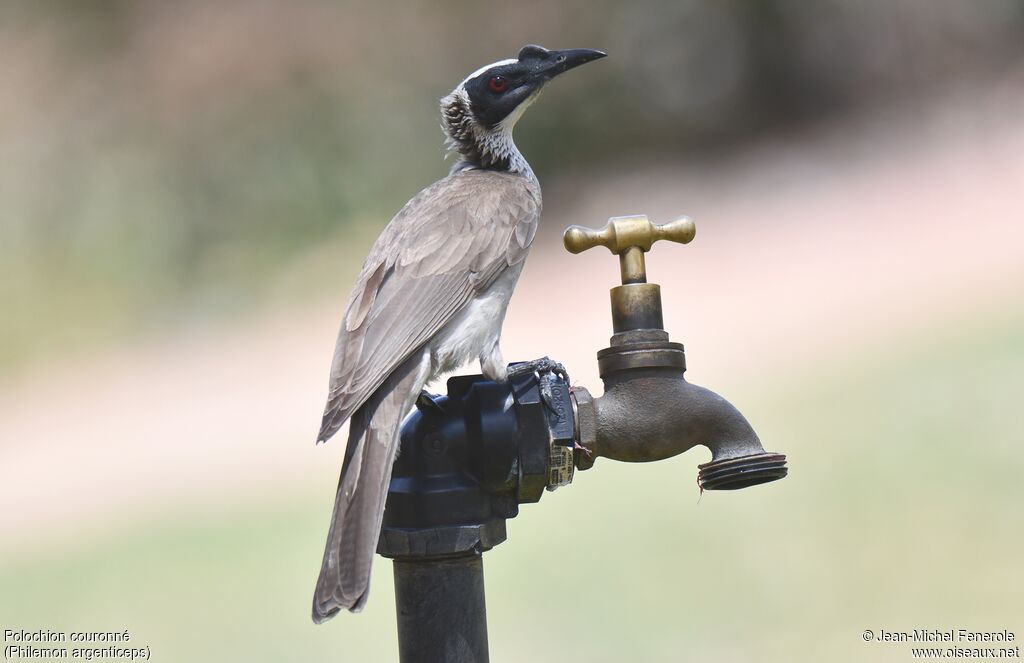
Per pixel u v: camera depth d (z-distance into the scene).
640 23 26.75
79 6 28.72
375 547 3.65
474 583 3.88
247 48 27.67
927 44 25.47
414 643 3.86
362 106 26.77
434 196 5.18
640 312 4.06
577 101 26.61
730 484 4.08
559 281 19.36
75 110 27.72
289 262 24.95
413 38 27.72
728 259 18.72
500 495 3.96
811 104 25.91
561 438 3.92
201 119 27.05
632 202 24.41
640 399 4.04
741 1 26.16
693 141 26.30
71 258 25.22
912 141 23.14
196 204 25.97
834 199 21.14
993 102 23.48
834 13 25.81
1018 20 25.19
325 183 26.00
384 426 3.96
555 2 27.41
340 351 4.55
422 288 4.79
